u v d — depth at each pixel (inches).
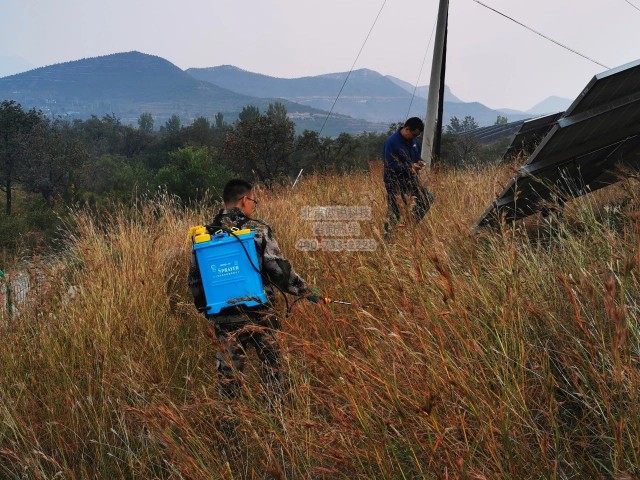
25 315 178.4
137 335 174.4
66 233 249.4
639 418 86.0
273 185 458.0
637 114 182.9
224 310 142.9
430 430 95.3
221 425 125.5
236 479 114.7
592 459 90.0
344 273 172.9
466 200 278.2
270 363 142.9
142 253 221.6
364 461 101.9
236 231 146.3
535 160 177.3
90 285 190.5
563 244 146.7
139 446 132.3
